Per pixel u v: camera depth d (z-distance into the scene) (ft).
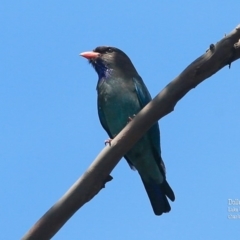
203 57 27.91
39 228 28.27
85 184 29.07
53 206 28.60
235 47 27.63
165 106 28.94
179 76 28.48
